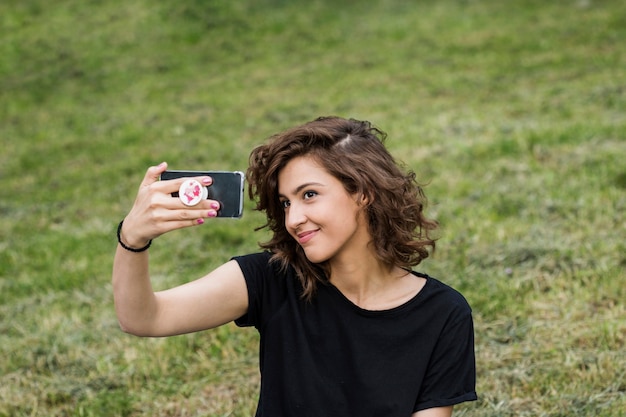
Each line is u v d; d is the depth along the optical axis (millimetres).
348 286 2121
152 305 1970
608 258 5070
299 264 2107
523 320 4391
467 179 7293
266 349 2121
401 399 2031
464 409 3557
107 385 4215
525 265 5133
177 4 17016
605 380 3684
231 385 4090
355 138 2084
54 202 8797
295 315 2090
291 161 2047
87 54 15281
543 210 6195
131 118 12172
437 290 2113
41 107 13305
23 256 6926
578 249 5266
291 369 2076
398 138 9117
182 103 12695
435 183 7262
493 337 4242
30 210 8578
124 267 1881
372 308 2111
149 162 9805
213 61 14844
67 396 4117
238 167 9117
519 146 8016
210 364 4293
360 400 2039
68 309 5438
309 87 12812
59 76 14523
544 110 9711
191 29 16109
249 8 17000
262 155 2096
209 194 1863
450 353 2080
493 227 5902
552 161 7488
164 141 10828
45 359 4559
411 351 2055
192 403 3924
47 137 11773
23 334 5012
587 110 9422
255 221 6945
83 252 6828
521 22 15148
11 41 15867
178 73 14359
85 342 4801
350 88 12422
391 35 15367
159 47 15477
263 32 16047
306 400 2059
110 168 9875
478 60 13172
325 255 2029
